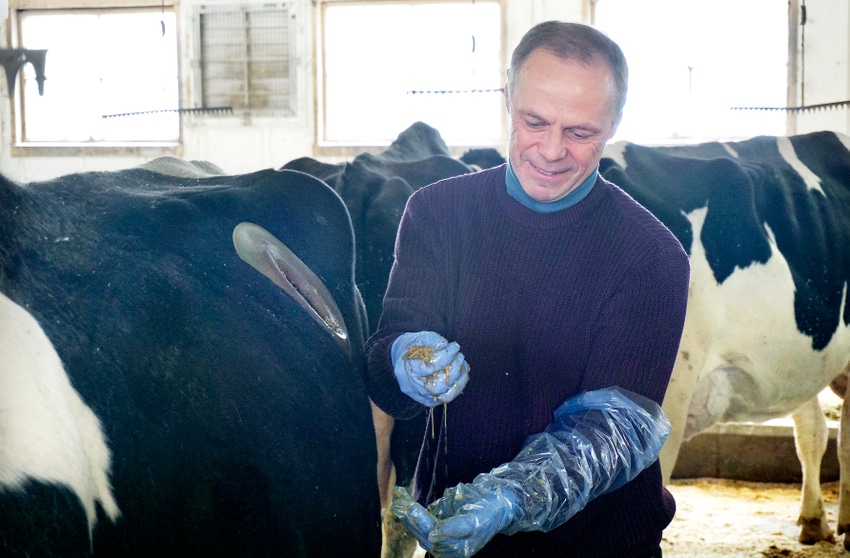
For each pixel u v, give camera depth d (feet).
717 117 25.85
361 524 4.39
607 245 4.43
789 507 12.77
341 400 4.47
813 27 24.73
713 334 9.00
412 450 7.54
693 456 13.98
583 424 4.06
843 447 11.34
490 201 4.60
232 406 3.68
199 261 4.08
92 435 3.09
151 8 28.78
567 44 4.03
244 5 27.99
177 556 3.30
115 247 3.74
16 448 2.76
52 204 3.71
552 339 4.45
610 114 4.12
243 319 4.03
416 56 27.53
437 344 4.16
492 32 27.02
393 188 8.20
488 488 3.72
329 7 27.73
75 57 29.32
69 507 2.86
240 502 3.58
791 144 10.89
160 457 3.30
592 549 4.48
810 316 9.69
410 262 4.69
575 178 4.28
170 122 29.19
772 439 13.78
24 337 3.01
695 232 8.92
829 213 10.43
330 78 28.12
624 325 4.34
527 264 4.47
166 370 3.49
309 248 4.89
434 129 10.26
